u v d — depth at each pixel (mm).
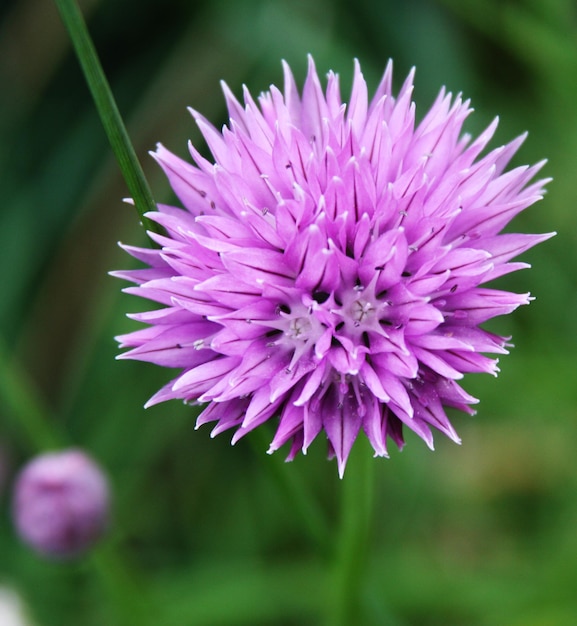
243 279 224
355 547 247
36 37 303
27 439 279
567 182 284
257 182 229
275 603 270
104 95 228
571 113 283
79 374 284
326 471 283
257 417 224
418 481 280
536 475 281
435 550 281
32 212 304
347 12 302
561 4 283
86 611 282
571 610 264
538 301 283
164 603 273
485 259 223
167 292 228
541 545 275
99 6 306
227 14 299
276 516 283
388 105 233
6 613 269
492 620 269
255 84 296
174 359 228
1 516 286
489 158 228
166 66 298
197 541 286
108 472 284
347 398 226
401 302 225
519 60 298
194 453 289
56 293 294
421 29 302
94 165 306
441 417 225
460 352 225
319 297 227
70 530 257
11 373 269
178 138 293
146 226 231
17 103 307
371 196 226
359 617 252
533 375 276
